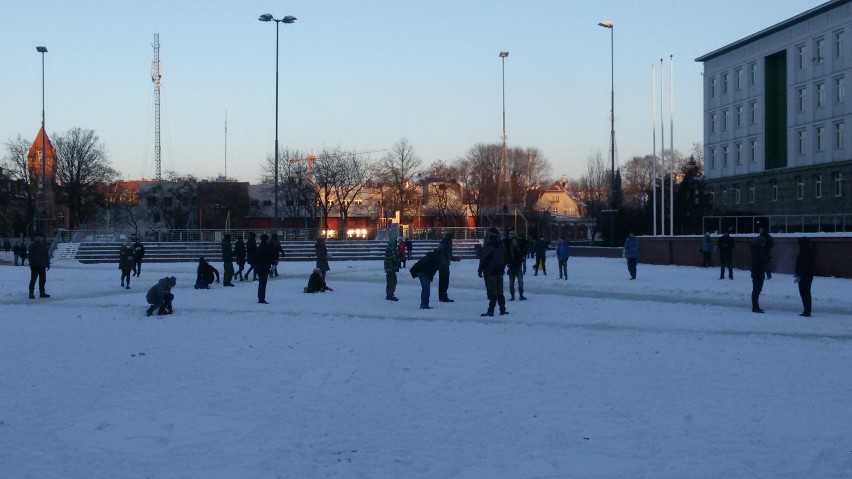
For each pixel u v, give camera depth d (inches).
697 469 258.5
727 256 1252.5
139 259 1357.0
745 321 690.2
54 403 358.0
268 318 713.6
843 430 306.8
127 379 414.6
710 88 3139.8
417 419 327.6
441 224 3841.0
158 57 4877.0
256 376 421.7
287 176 3474.4
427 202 3892.7
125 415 334.6
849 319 706.2
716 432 304.2
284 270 1612.9
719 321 690.8
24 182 3383.4
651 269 1608.0
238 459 272.5
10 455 277.6
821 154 2534.5
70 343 551.5
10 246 3267.7
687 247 1763.0
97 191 3472.0
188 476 253.6
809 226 2187.5
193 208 3695.9
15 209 3900.1
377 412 340.5
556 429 310.3
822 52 2524.6
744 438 295.6
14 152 3400.6
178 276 1411.2
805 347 528.7
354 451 281.9
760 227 803.4
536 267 1390.3
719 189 3070.9
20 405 354.0
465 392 379.9
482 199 3880.4
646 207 2743.6
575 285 1149.1
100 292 1049.5
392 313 765.3
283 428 314.0
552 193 5378.9
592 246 2630.4
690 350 514.6
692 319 707.4
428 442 293.1
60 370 442.0
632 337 580.7
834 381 405.1
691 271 1519.4
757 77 2839.6
